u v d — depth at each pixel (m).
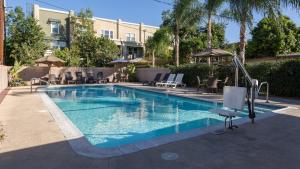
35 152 4.23
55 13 32.22
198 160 3.91
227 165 3.73
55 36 32.22
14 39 25.55
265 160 3.93
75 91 18.70
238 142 4.82
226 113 5.78
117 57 29.55
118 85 21.47
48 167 3.63
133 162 3.82
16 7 26.22
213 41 29.16
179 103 12.77
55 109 8.70
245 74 6.66
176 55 22.50
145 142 4.77
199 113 10.08
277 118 7.01
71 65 25.95
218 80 14.76
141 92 17.47
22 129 5.80
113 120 8.88
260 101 10.67
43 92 15.02
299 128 5.89
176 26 22.92
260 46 25.31
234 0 13.43
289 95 12.48
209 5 16.59
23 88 17.67
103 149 4.39
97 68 25.42
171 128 7.73
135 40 39.38
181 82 18.52
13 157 4.01
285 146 4.61
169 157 4.02
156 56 30.59
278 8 13.15
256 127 5.99
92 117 9.42
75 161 3.85
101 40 28.75
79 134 5.36
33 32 25.86
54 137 5.12
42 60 20.22
